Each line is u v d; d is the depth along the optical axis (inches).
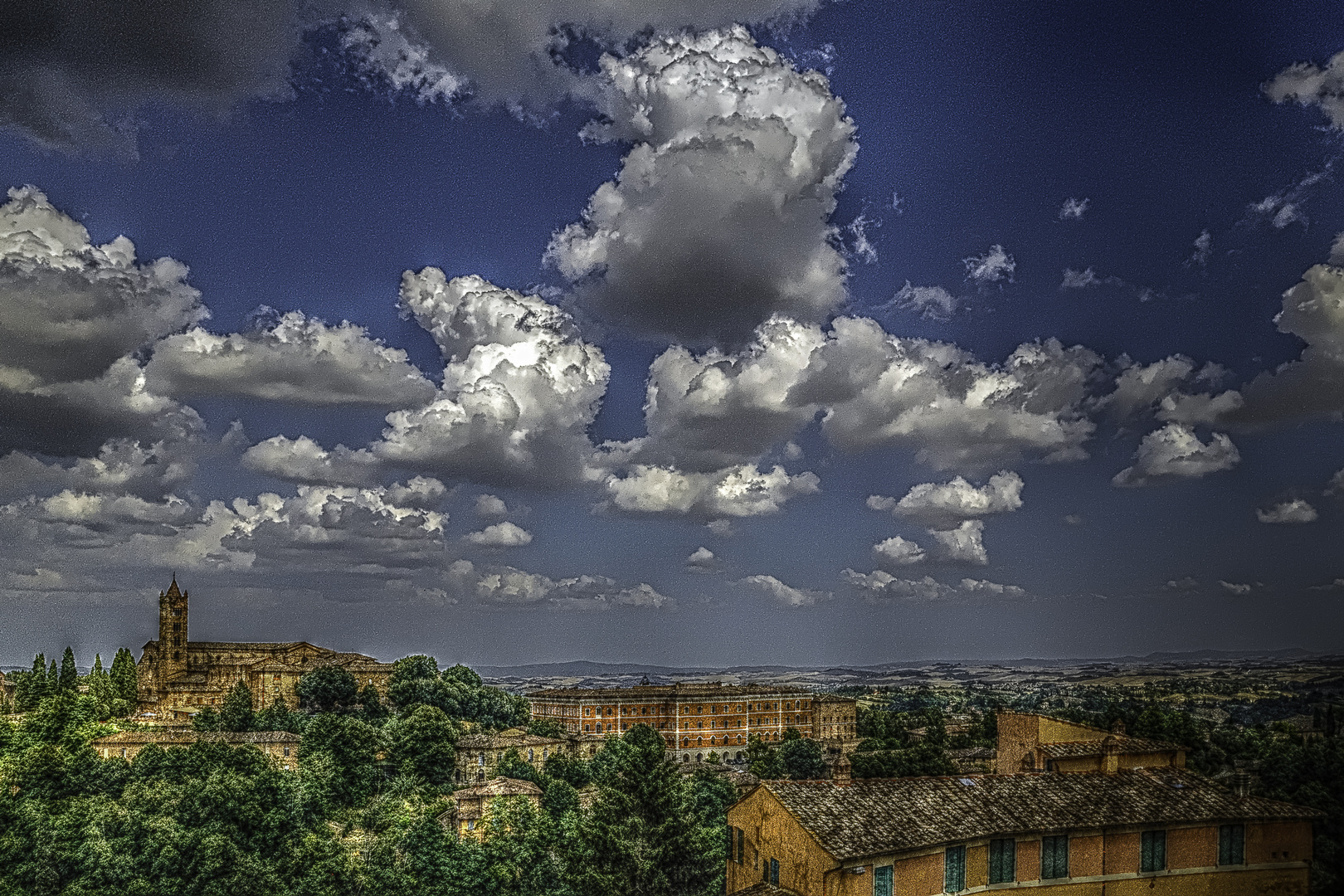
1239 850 2945.4
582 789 7672.2
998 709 3769.7
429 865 5812.0
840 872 2524.6
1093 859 2810.0
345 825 6520.7
